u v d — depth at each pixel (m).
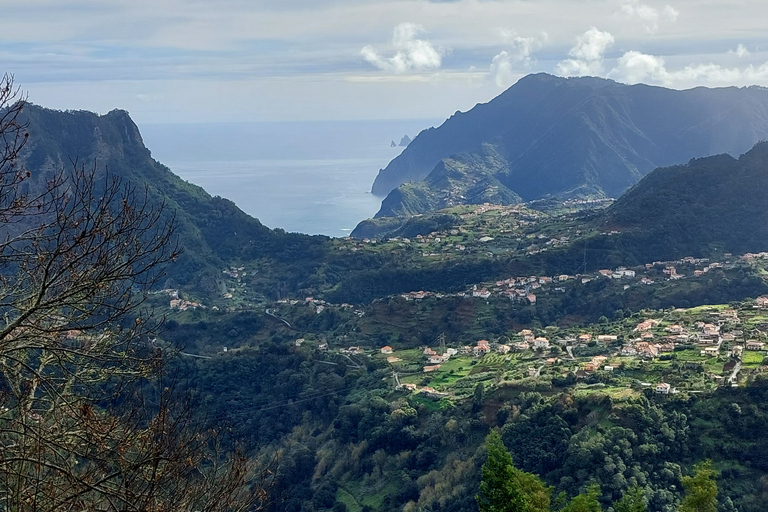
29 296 12.78
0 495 12.36
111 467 14.46
